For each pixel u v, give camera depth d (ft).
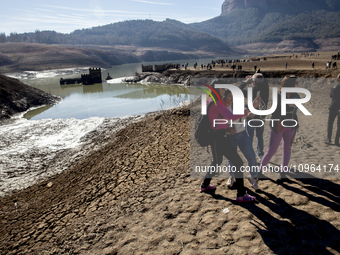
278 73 82.58
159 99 70.44
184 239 9.03
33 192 21.22
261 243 8.25
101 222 11.14
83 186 17.48
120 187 14.78
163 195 12.42
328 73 67.10
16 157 30.22
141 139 26.40
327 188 10.84
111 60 624.18
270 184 11.93
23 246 11.16
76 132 39.83
